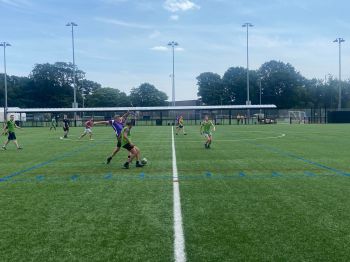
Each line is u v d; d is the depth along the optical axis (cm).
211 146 2200
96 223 680
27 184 1062
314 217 700
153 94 13875
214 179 1108
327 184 1020
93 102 12938
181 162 1491
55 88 12950
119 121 1473
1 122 7644
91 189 981
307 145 2222
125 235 614
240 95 12838
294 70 12850
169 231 630
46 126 6228
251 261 506
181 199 852
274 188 970
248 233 615
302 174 1188
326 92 12156
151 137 3033
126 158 1666
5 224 680
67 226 665
